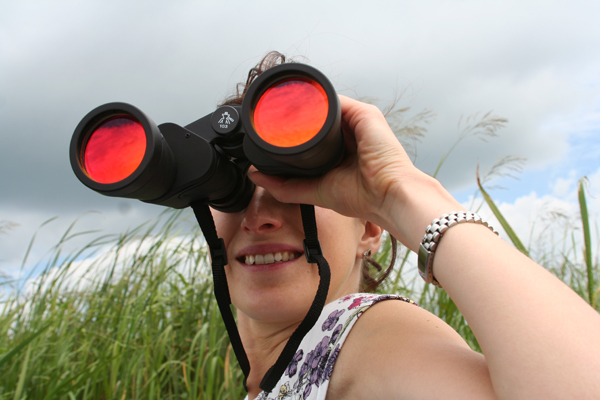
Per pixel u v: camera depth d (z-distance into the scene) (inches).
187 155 40.0
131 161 37.7
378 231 53.6
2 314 117.3
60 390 83.2
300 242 44.8
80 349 99.0
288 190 41.8
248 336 51.4
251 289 44.7
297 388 38.2
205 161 39.4
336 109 33.3
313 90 35.3
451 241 29.6
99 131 38.5
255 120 36.0
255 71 58.8
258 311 44.1
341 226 46.5
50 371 93.4
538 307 24.4
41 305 111.1
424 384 27.5
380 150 36.3
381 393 30.6
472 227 29.8
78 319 114.7
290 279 43.8
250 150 39.8
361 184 37.9
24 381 87.2
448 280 28.8
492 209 66.2
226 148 42.6
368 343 33.6
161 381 100.3
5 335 108.2
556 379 22.0
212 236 43.9
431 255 30.4
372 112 38.1
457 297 27.9
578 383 21.6
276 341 47.9
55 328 104.0
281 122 35.5
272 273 43.9
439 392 26.5
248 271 45.2
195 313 113.7
